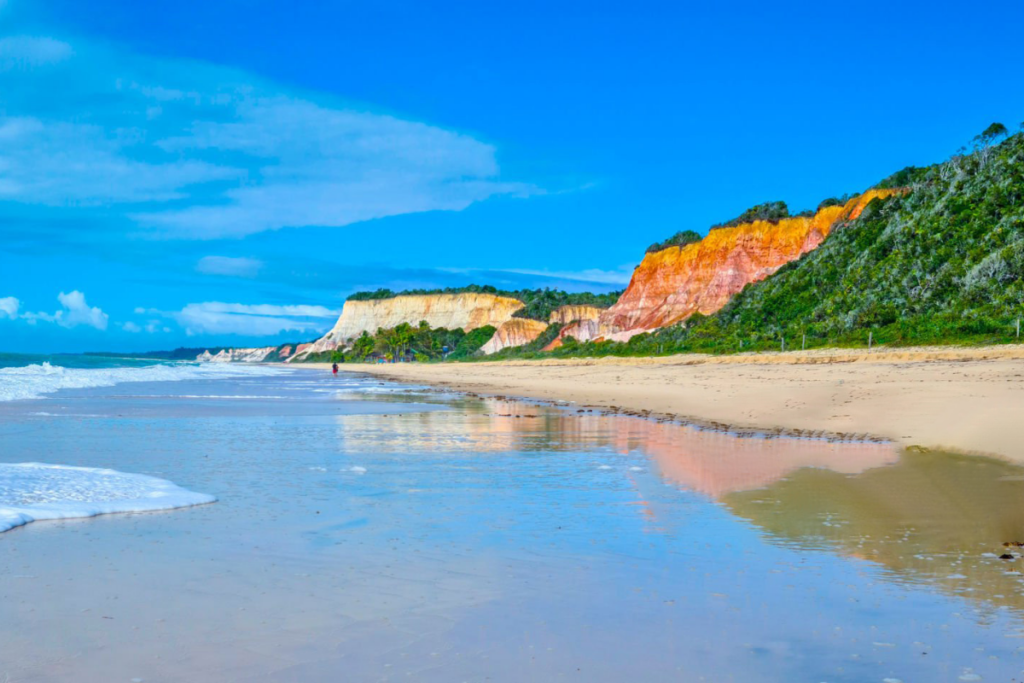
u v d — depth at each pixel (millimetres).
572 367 77000
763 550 7176
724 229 111000
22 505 8844
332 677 4414
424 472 12172
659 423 21094
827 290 77125
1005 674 4434
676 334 91000
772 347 65938
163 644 4879
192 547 7273
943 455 13234
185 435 17438
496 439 17234
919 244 69000
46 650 4770
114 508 8961
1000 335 47781
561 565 6691
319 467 12633
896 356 44375
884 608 5535
